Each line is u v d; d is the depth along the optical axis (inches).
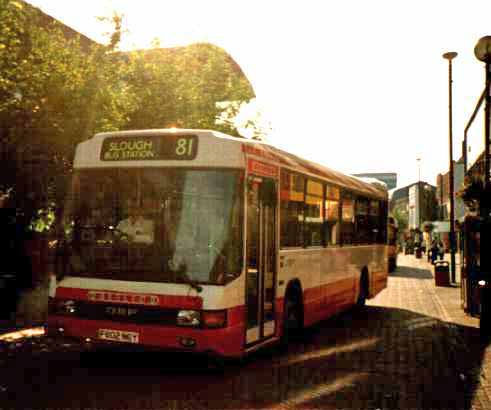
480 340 419.2
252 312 300.0
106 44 523.5
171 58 601.0
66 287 289.0
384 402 259.0
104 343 278.4
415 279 1014.4
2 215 530.6
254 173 299.3
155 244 275.7
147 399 249.4
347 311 568.1
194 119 594.2
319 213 416.8
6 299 451.8
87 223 291.1
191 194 276.7
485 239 446.0
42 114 434.6
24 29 461.1
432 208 3358.8
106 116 467.8
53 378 280.4
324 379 295.3
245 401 252.2
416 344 400.2
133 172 287.6
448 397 269.7
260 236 310.2
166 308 267.4
